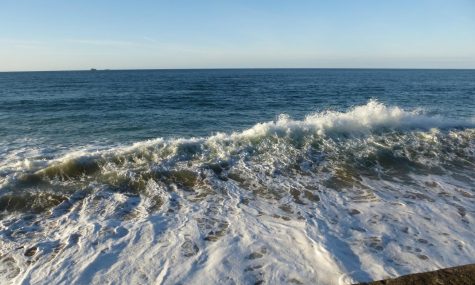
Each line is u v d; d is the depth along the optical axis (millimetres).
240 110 19859
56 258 4191
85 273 3869
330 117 10047
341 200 5836
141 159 7613
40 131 12961
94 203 5801
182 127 14125
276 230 4777
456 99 25297
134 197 6047
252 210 5480
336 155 7973
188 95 30750
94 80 67812
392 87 40969
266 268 3885
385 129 9461
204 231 4793
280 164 7480
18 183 6504
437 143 8680
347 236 4594
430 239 4492
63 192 6207
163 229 4867
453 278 3562
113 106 21750
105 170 7105
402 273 3744
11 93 33469
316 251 4203
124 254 4238
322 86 44312
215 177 6848
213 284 3631
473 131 9477
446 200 5789
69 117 16609
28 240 4645
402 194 6070
